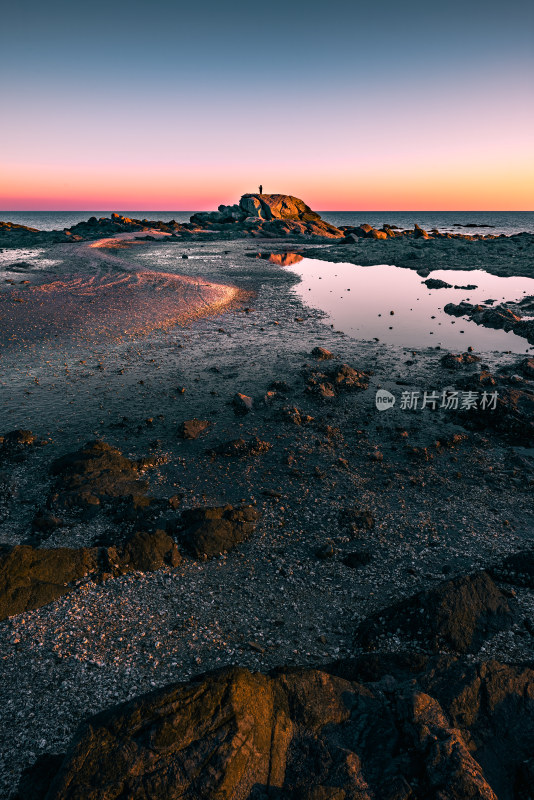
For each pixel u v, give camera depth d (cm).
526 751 539
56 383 1827
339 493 1180
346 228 9700
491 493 1184
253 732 520
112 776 474
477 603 792
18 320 2620
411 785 493
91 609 818
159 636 764
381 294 3628
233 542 992
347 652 743
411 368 2053
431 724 536
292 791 488
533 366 1938
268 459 1335
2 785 533
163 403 1678
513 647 738
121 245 6662
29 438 1395
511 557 913
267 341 2427
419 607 786
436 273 4556
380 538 1019
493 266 4700
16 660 712
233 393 1775
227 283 3919
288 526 1058
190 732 506
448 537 1020
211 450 1363
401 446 1421
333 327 2717
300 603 847
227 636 768
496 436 1484
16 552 884
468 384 1800
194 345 2341
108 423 1522
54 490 1154
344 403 1709
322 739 537
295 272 4662
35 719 617
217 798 462
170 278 3884
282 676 605
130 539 966
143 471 1263
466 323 2812
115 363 2056
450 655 712
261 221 8800
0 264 4703
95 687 666
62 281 3762
